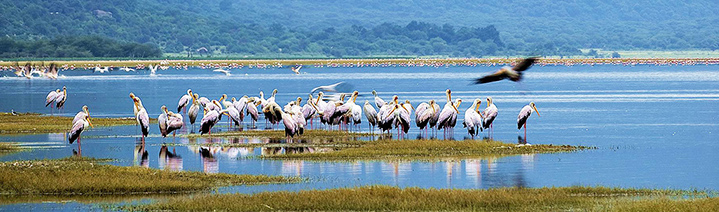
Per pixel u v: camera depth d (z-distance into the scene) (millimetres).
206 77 144250
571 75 148625
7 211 26781
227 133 47844
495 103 75188
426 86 109750
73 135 39312
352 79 133500
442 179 32406
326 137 45531
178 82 123000
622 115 61531
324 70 189125
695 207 25719
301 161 36844
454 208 26516
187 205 26688
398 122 44219
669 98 81000
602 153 39719
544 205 26875
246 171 34250
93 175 31578
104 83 119312
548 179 32656
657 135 47875
